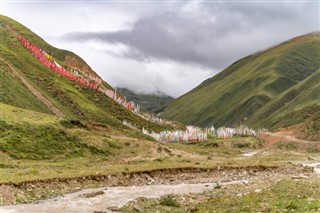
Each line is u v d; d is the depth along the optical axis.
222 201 35.91
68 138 88.19
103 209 34.97
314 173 68.94
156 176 61.91
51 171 56.62
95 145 92.50
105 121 187.12
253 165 77.19
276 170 76.12
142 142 110.69
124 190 48.53
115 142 101.38
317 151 186.25
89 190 47.34
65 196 42.34
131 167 65.44
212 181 59.62
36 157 74.50
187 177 63.44
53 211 33.34
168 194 44.03
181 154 109.75
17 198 38.31
